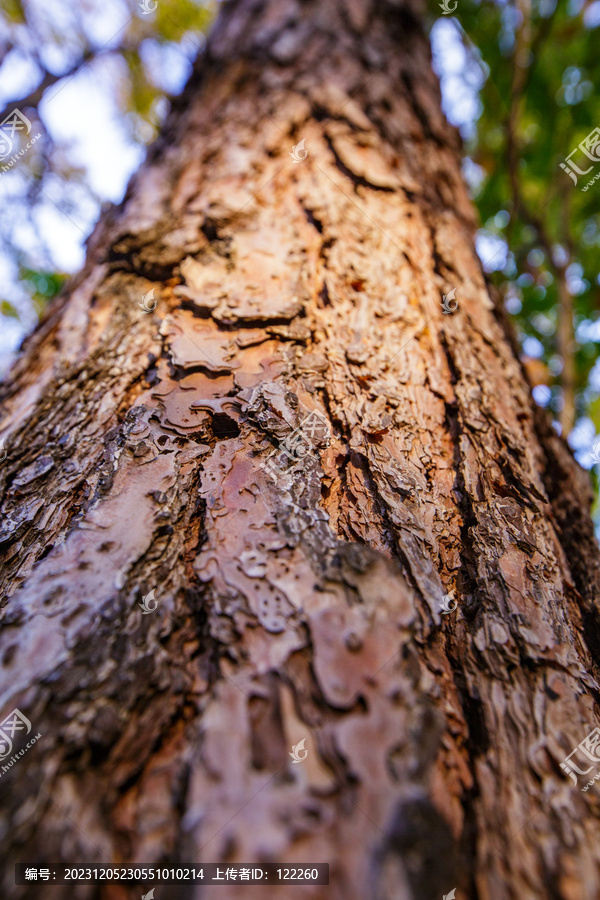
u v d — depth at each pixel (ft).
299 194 1.62
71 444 1.14
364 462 1.09
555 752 0.82
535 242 3.68
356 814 0.66
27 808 0.66
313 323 1.31
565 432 2.66
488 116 4.04
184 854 0.64
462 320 1.48
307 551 0.91
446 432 1.23
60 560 0.89
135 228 1.53
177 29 3.68
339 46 2.29
